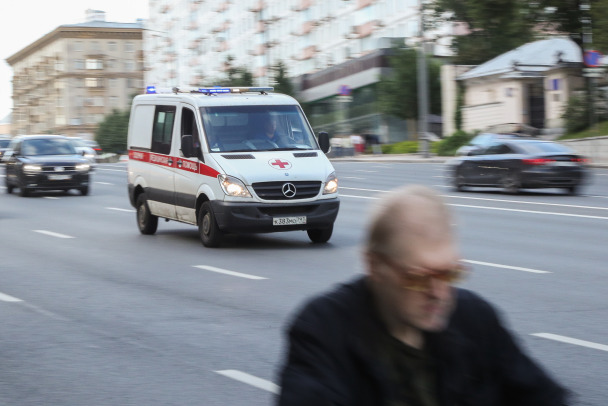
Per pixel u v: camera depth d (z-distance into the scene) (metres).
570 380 6.60
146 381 6.74
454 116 67.44
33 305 10.16
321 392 2.20
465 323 2.39
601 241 15.83
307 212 15.48
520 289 10.84
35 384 6.72
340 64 84.31
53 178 30.08
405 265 2.22
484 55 68.25
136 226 19.78
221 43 117.62
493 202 24.14
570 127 48.97
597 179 32.59
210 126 15.98
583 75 48.84
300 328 2.28
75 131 151.38
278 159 15.62
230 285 11.41
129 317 9.32
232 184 15.22
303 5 96.00
